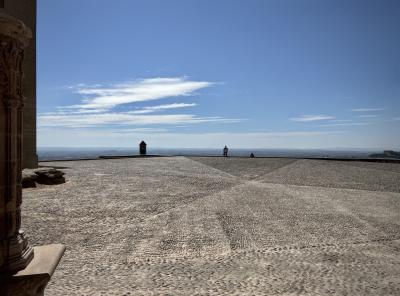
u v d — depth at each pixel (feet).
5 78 14.67
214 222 38.11
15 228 15.31
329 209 46.32
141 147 166.09
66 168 94.63
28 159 78.95
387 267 25.68
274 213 43.29
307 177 81.10
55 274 23.43
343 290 21.58
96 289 21.20
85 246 29.25
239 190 60.70
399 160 128.98
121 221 37.55
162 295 20.45
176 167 104.06
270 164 118.62
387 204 50.55
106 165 108.06
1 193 14.69
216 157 163.32
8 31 14.53
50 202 45.96
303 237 33.14
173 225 36.52
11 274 14.38
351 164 119.44
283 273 24.20
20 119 15.81
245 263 26.04
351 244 31.22
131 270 24.35
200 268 24.90
